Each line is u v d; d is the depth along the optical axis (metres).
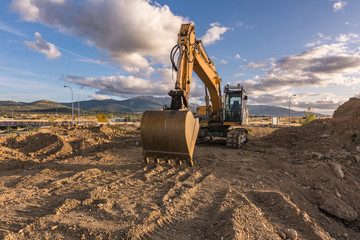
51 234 3.55
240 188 6.31
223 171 8.11
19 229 3.73
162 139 7.65
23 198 5.26
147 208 4.67
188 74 9.54
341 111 14.09
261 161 10.01
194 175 7.30
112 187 6.04
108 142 14.52
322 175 7.71
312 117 27.95
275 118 42.19
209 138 17.81
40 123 54.59
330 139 11.20
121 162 9.38
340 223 6.10
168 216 4.38
